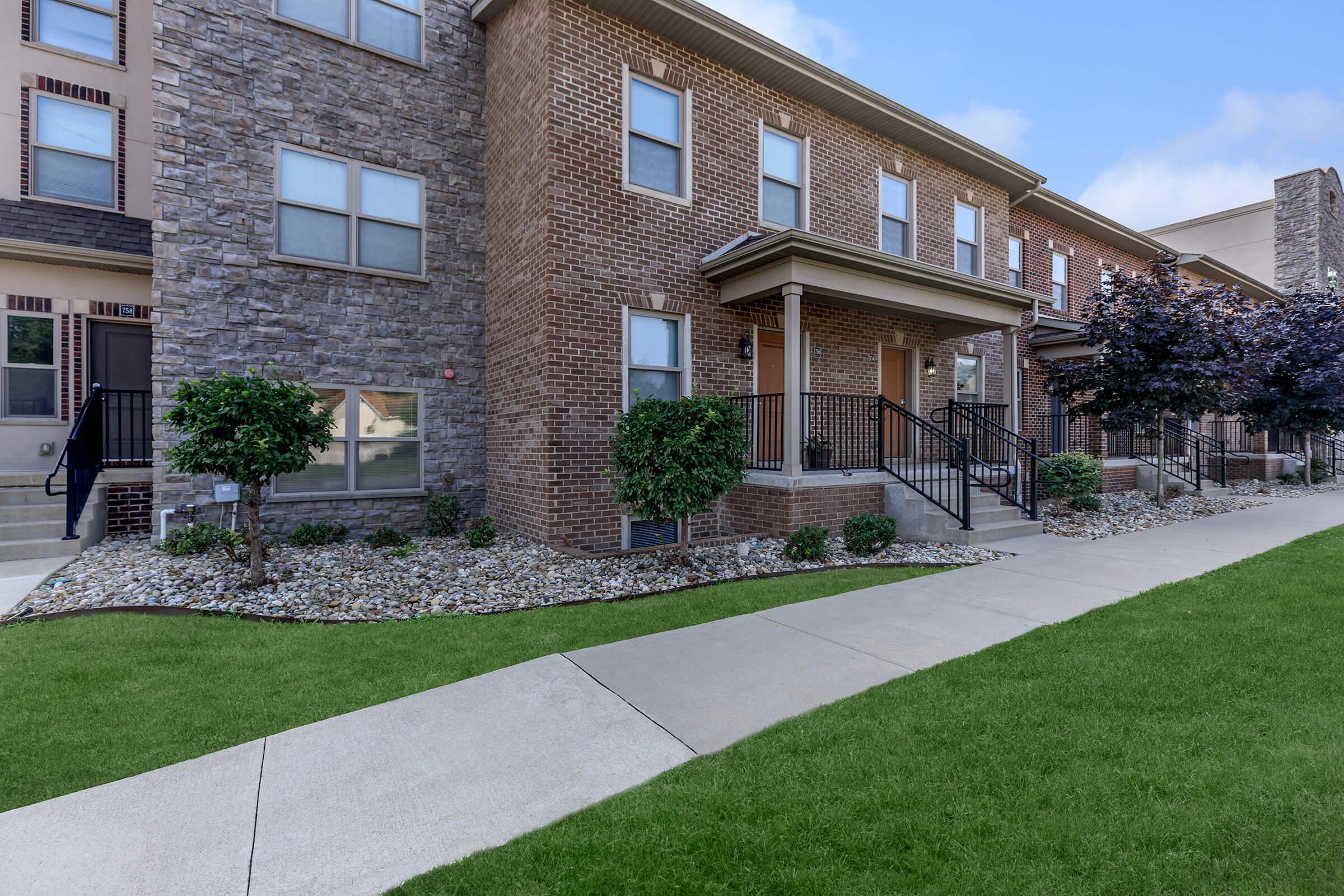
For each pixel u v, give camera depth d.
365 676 3.80
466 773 2.76
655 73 8.20
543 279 7.46
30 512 7.00
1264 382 14.12
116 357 8.77
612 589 5.92
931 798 2.44
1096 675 3.57
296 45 7.89
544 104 7.45
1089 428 14.12
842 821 2.32
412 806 2.52
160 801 2.55
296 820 2.44
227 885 2.08
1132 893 1.94
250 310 7.62
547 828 2.35
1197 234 24.23
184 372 7.29
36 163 8.20
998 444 10.63
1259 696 3.26
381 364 8.38
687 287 8.43
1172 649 3.94
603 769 2.77
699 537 8.45
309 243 8.00
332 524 7.96
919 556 7.25
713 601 5.37
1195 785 2.48
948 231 11.77
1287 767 2.58
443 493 8.75
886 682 3.62
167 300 7.20
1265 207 22.38
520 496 8.09
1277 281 22.03
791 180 9.68
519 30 8.15
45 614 4.80
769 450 9.13
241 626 4.66
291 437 5.49
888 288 8.53
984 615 4.86
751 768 2.71
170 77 7.20
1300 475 16.02
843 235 10.18
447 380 8.81
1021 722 3.03
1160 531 8.70
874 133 10.63
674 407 6.43
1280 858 2.08
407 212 8.61
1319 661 3.70
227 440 5.23
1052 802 2.40
